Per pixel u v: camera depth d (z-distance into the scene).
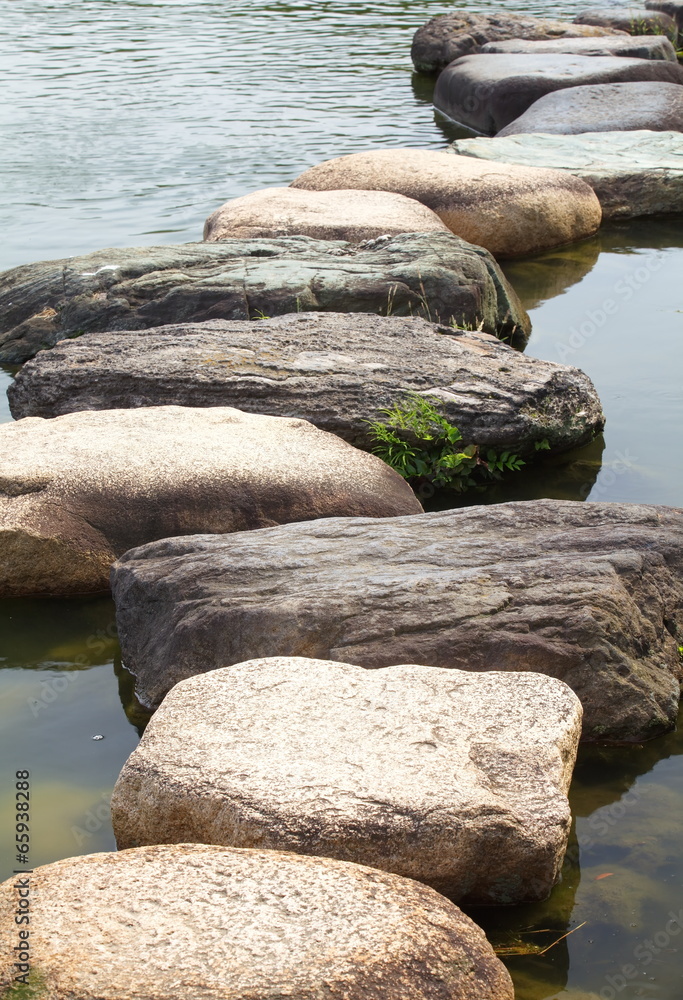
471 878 3.66
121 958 3.01
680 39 21.11
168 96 17.47
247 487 5.88
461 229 11.13
